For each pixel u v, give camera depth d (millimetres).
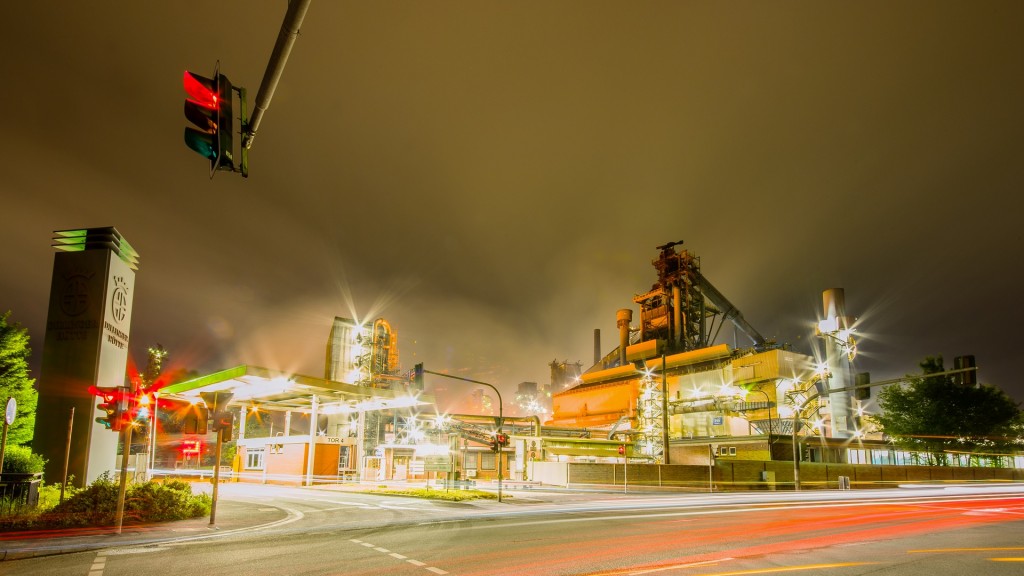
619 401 77250
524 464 57062
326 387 40875
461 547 14352
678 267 82938
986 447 66125
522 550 13836
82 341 24922
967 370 23609
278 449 47469
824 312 71375
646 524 19609
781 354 62875
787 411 60625
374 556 13031
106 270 25609
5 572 11391
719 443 55594
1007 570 11398
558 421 86125
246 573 11180
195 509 20375
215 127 7234
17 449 21547
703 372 69312
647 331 87750
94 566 11945
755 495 37500
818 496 36531
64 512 17453
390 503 28297
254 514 21656
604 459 59156
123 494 16484
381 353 71000
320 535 16734
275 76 6586
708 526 19000
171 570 11508
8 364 31344
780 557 12852
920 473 60062
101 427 25078
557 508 26172
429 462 37125
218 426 18688
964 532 17469
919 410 64812
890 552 13555
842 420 67500
